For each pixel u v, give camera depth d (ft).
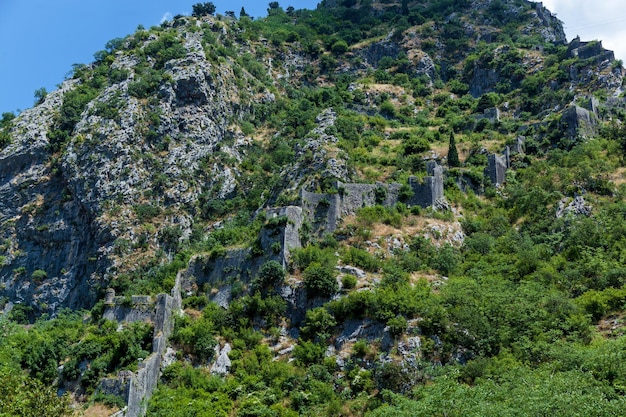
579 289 247.50
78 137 406.00
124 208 372.79
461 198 327.88
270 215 285.43
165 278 292.20
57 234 384.68
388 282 255.91
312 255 268.82
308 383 224.53
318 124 418.51
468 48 617.21
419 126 450.30
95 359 235.81
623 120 395.34
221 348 246.88
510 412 155.22
